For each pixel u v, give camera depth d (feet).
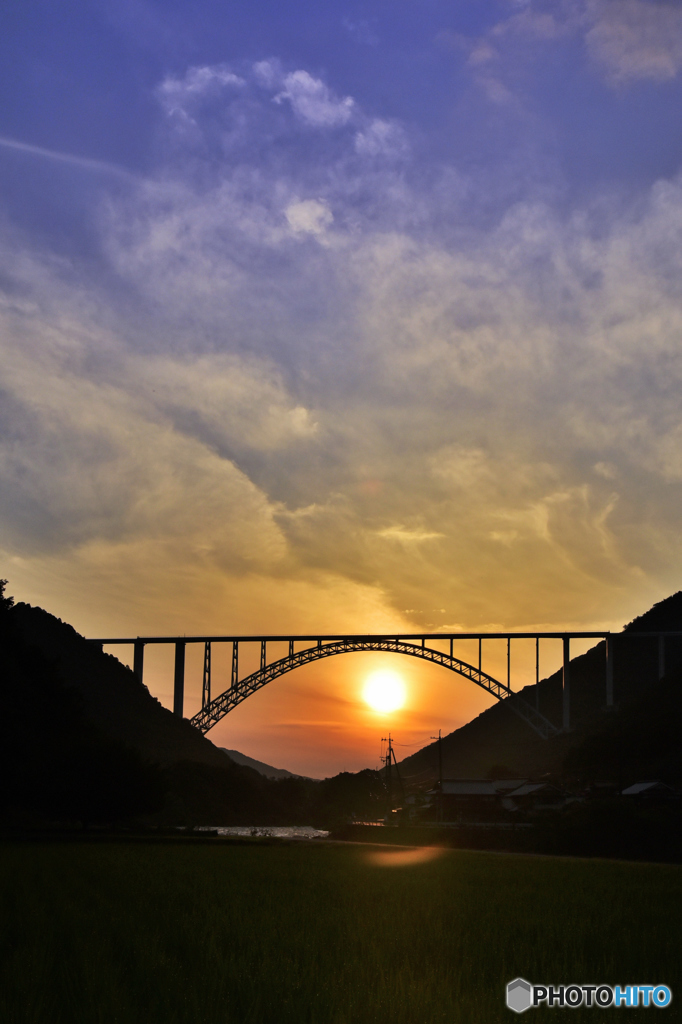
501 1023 29.89
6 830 197.98
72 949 38.96
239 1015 29.68
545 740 426.92
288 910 57.62
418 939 45.19
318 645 411.54
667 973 38.14
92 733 254.06
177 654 418.10
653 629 514.68
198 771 410.72
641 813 207.31
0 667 181.16
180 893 66.49
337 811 481.46
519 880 89.81
